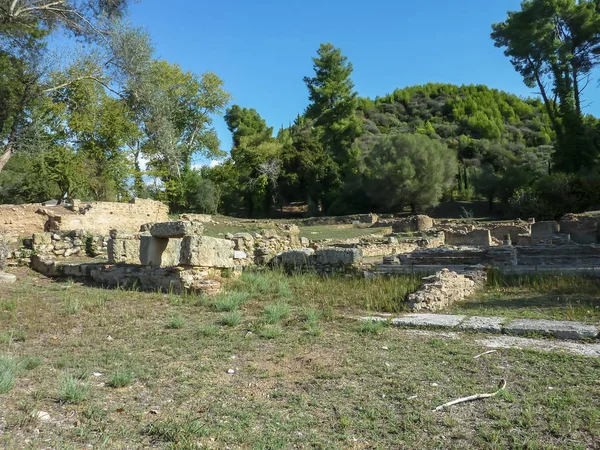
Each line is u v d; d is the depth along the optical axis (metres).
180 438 3.54
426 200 53.69
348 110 70.06
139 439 3.55
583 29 50.00
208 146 48.94
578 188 42.06
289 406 4.25
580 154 49.03
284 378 5.00
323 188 63.16
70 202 27.58
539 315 8.05
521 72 53.69
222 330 7.02
